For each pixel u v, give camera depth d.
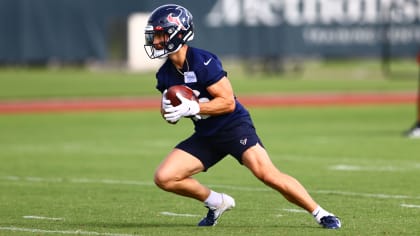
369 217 33.91
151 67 145.88
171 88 29.28
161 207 37.25
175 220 33.81
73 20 121.69
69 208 37.16
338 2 127.19
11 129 76.44
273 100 101.94
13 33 120.12
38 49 120.75
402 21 127.31
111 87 120.38
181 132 73.19
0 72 152.88
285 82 129.12
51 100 103.44
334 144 62.06
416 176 46.09
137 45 136.00
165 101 29.27
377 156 55.06
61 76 142.50
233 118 30.12
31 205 38.09
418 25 127.06
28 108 95.44
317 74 145.75
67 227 32.12
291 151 58.41
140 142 65.81
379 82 129.00
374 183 43.88
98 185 44.50
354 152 57.25
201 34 124.56
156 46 30.00
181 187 30.78
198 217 34.53
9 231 31.22
